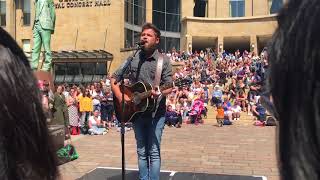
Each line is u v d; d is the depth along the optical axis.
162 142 12.74
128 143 12.45
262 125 18.39
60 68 36.22
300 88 0.77
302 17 0.78
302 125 0.77
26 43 40.38
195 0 48.44
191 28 46.28
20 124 0.93
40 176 0.97
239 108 20.39
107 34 35.91
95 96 17.48
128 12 38.38
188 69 30.88
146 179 5.37
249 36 46.56
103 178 7.27
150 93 5.13
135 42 5.63
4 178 0.91
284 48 0.80
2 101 0.91
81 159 9.54
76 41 36.41
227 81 28.38
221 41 46.97
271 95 0.85
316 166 0.75
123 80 5.38
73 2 36.41
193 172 8.05
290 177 0.79
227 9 47.97
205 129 16.97
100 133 14.91
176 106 18.38
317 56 0.76
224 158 9.89
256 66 28.00
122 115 5.28
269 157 9.98
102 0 36.12
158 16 44.84
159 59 5.36
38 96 0.98
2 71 0.92
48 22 14.31
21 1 40.47
